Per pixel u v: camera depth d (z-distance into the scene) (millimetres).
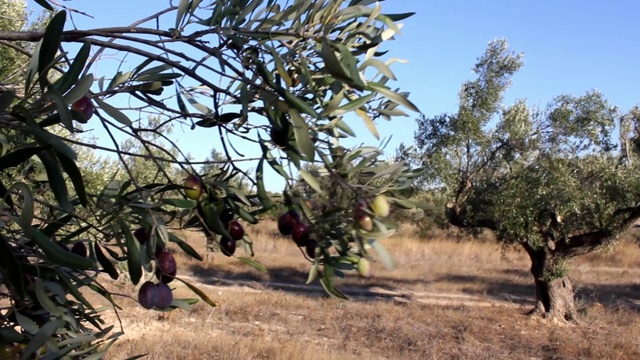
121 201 1718
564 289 15414
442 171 14477
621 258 29922
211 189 1933
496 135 14672
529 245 15375
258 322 13781
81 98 1483
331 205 1854
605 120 14227
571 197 13742
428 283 22250
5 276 1443
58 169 1303
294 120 1514
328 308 15984
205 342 10578
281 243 29172
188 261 22328
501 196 14125
